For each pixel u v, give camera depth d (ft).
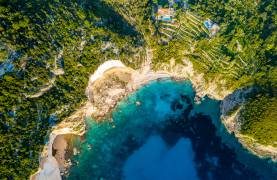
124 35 243.40
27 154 206.49
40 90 213.46
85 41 230.07
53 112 219.61
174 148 253.85
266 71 240.94
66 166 239.50
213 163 253.24
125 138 252.01
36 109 211.41
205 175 250.78
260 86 241.55
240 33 251.80
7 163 197.77
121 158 248.52
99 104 250.16
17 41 196.54
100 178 243.40
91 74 236.84
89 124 250.37
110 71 253.44
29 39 202.80
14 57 197.16
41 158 217.97
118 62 245.45
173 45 251.80
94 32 232.73
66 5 224.74
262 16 253.85
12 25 193.06
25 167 205.26
